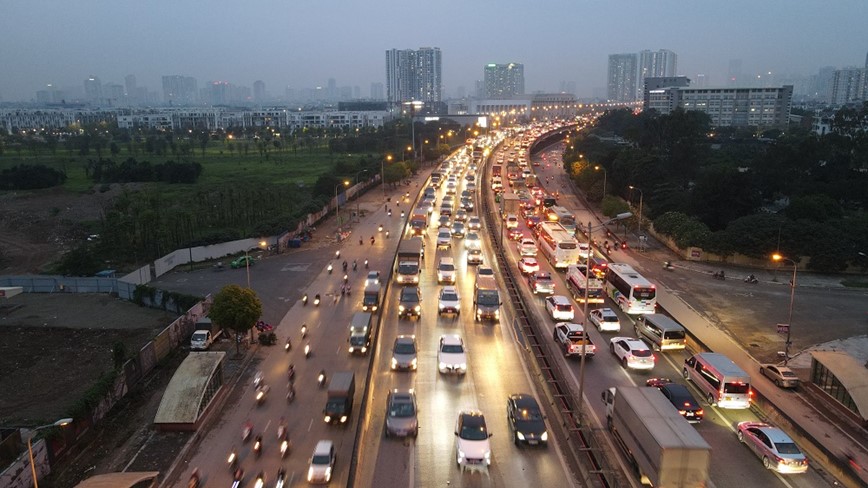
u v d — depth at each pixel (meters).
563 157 165.88
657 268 67.25
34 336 47.62
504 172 146.75
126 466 28.62
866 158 108.31
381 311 50.41
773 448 27.70
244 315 41.00
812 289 59.09
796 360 41.91
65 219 96.62
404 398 31.81
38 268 73.25
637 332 45.75
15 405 36.03
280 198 103.94
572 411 31.59
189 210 96.69
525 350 42.25
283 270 65.94
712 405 34.34
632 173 103.19
